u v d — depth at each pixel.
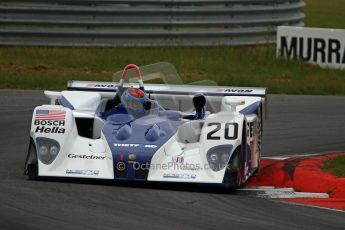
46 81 66.00
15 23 81.75
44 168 34.03
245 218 28.86
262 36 91.50
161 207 30.00
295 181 36.25
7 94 61.34
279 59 80.19
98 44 84.00
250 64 79.19
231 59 80.94
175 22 85.88
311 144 48.28
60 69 73.69
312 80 73.12
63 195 31.38
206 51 84.25
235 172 33.62
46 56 78.06
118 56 79.19
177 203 30.83
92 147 34.72
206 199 31.80
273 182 36.78
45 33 82.31
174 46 86.19
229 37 88.75
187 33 86.38
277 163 39.91
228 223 27.97
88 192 32.06
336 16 126.06
